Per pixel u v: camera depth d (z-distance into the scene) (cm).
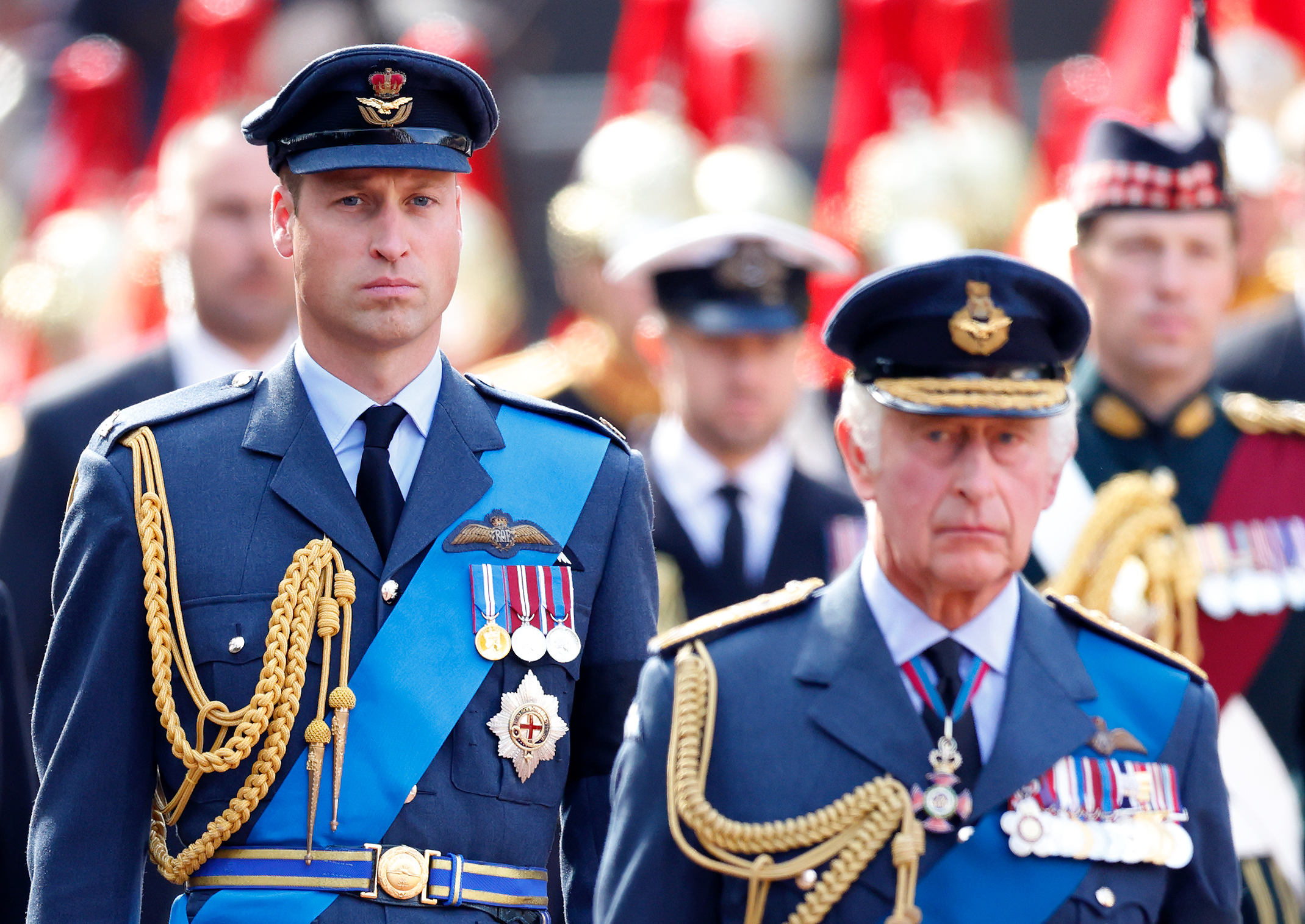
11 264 3319
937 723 1298
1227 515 1992
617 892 1305
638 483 1472
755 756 1297
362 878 1327
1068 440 1352
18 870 1711
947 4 3122
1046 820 1272
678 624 2242
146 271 3014
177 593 1358
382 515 1393
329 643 1359
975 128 3020
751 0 3866
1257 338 2270
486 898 1354
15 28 3972
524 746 1378
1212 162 1986
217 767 1335
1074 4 4231
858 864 1261
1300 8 2795
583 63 4034
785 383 2302
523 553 1411
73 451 2105
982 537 1274
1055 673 1312
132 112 3491
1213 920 1305
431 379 1425
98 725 1353
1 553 2070
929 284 1300
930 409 1271
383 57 1352
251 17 2950
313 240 1369
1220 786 1320
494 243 3106
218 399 1425
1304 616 1964
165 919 1878
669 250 2298
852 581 1338
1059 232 2784
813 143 4022
